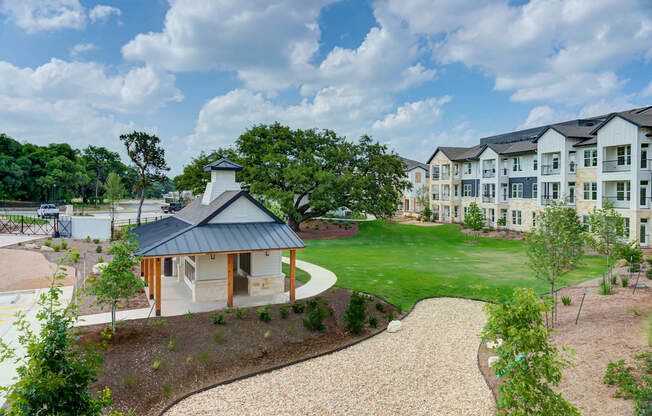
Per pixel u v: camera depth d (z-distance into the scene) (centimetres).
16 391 533
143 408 1077
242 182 4447
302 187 4344
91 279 1343
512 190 4572
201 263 1862
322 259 3000
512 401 736
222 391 1166
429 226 5328
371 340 1548
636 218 3064
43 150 8831
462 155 5556
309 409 1063
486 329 795
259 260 1975
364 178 4462
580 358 1164
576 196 3728
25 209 6769
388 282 2248
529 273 2506
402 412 1041
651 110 3653
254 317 1628
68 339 593
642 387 923
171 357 1291
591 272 2456
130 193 14425
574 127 3950
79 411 583
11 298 1777
